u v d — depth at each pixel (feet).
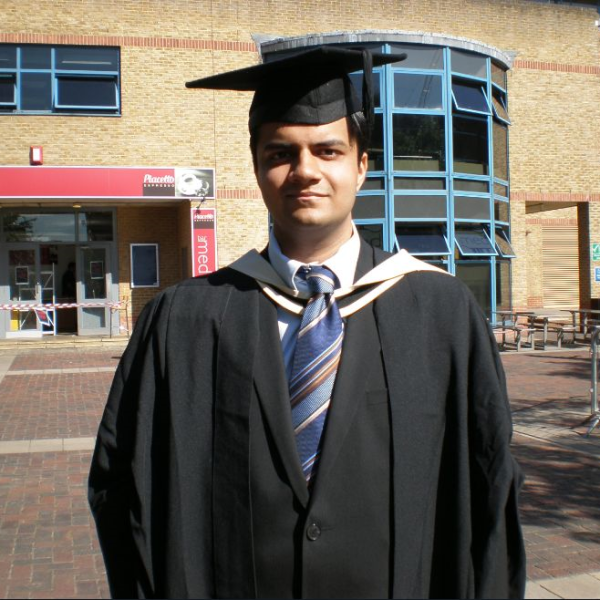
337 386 5.33
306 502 5.14
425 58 49.83
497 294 53.11
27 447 23.66
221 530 5.30
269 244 6.22
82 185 48.52
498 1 56.75
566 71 58.80
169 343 5.78
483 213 52.34
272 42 50.01
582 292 61.11
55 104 48.60
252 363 5.48
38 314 56.03
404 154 49.47
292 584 5.09
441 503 5.52
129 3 49.49
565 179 59.00
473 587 5.32
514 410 28.76
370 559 5.12
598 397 31.22
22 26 48.42
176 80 49.98
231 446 5.36
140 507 5.54
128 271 56.39
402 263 6.04
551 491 18.57
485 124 52.70
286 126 5.85
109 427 6.00
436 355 5.66
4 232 55.47
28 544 15.51
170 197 49.65
